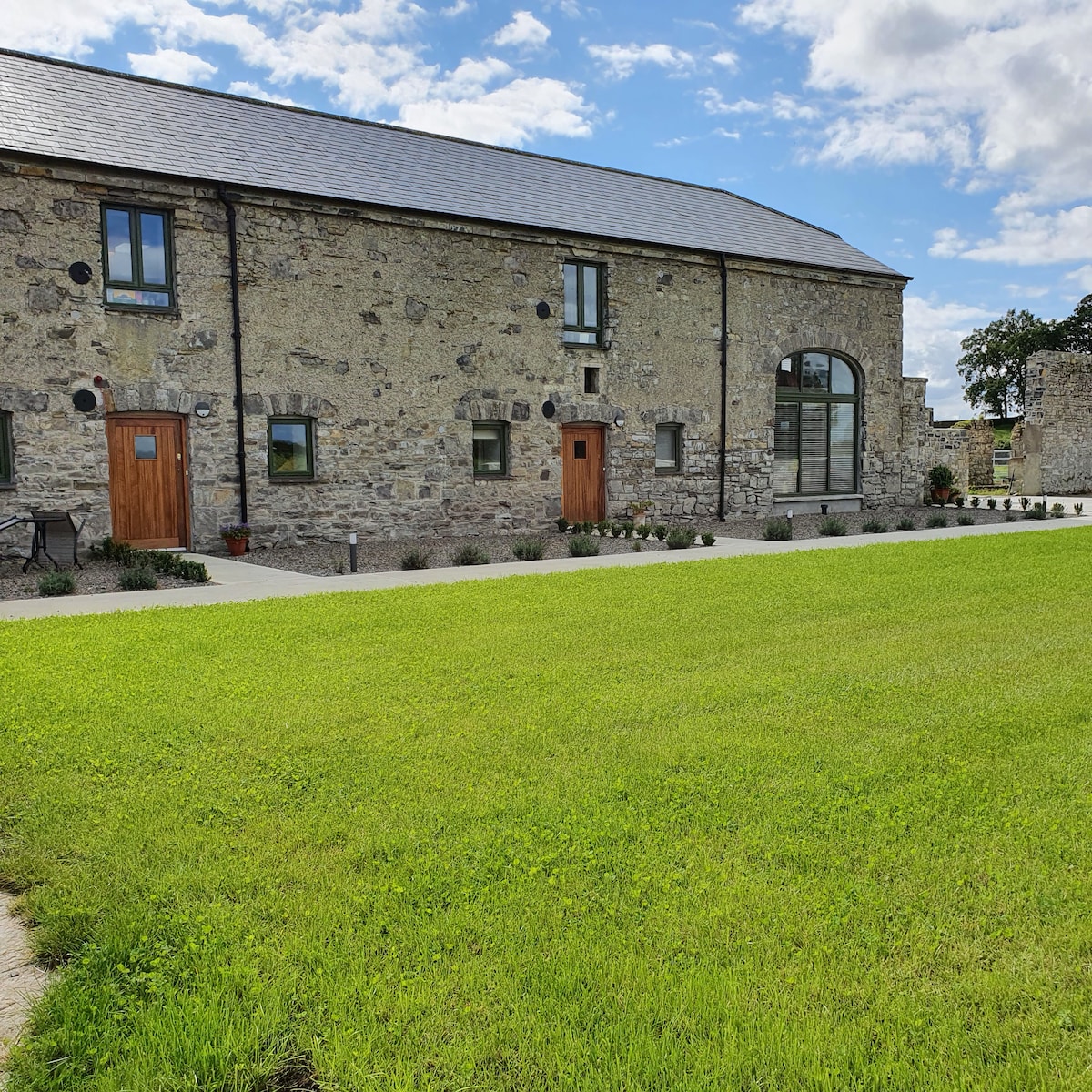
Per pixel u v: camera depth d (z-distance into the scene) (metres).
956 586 9.20
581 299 17.05
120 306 12.65
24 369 12.05
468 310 15.57
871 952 2.57
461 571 11.10
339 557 13.04
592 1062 2.17
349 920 2.77
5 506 12.05
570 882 3.00
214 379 13.38
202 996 2.41
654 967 2.52
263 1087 2.16
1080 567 10.56
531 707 4.94
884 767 3.97
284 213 13.82
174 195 12.94
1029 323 68.38
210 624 7.42
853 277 20.33
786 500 20.14
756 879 3.00
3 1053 2.28
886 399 21.39
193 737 4.50
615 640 6.71
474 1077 2.14
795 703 4.97
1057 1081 2.07
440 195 15.76
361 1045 2.21
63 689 5.37
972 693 5.11
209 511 13.46
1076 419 28.89
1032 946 2.61
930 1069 2.12
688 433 18.41
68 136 12.79
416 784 3.86
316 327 14.17
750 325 19.06
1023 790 3.71
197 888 2.98
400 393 15.01
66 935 2.75
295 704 5.04
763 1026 2.26
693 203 20.59
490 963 2.55
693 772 3.97
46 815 3.57
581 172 19.78
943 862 3.10
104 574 11.09
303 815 3.55
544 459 16.56
